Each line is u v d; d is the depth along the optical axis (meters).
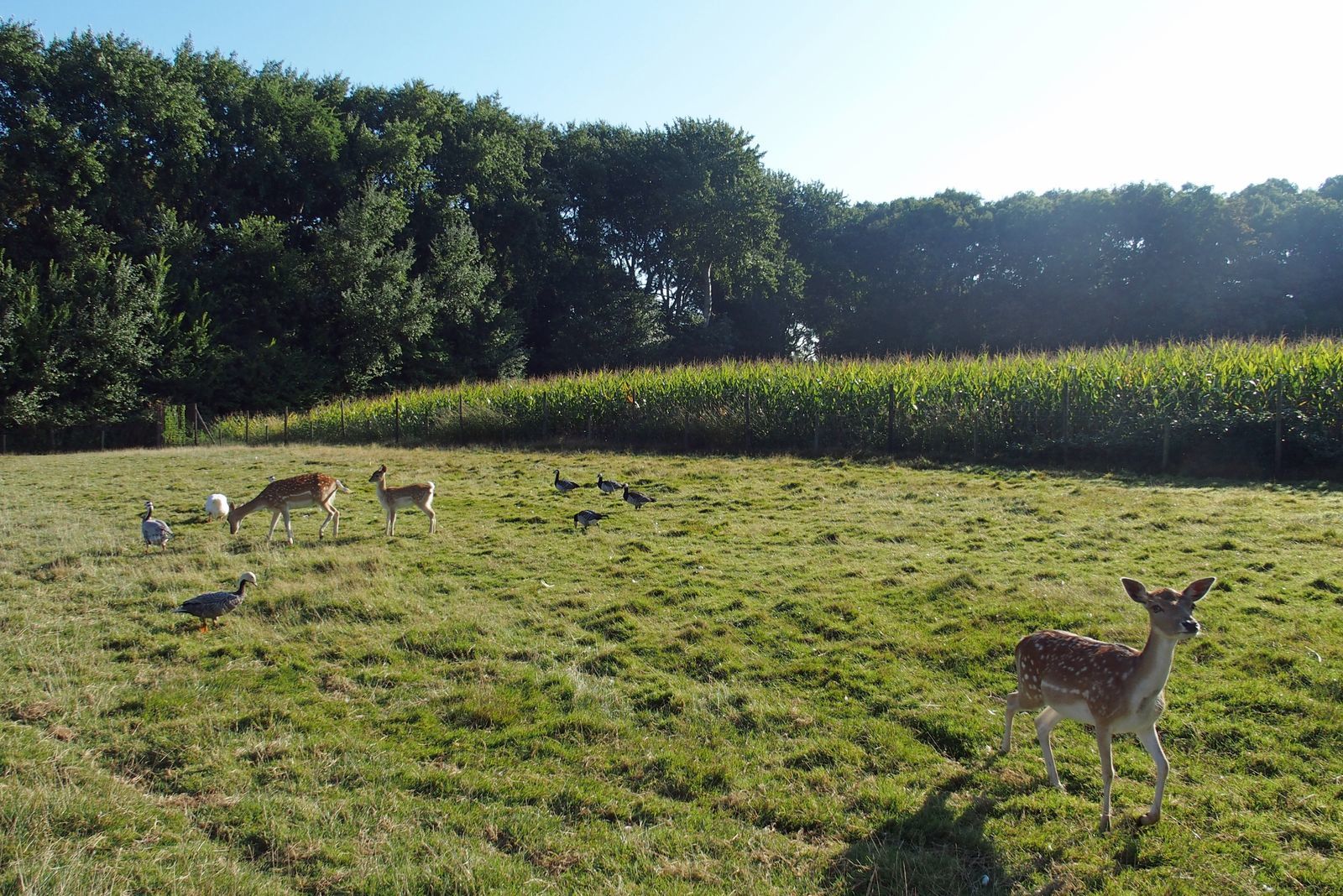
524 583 11.58
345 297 48.53
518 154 60.03
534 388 33.09
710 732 7.12
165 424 39.50
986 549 12.36
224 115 50.47
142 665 8.80
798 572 11.59
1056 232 56.97
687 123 59.84
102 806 6.01
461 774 6.50
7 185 41.34
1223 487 16.48
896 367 25.91
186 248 45.56
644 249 66.06
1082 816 5.70
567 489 18.41
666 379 29.34
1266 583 9.99
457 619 10.00
